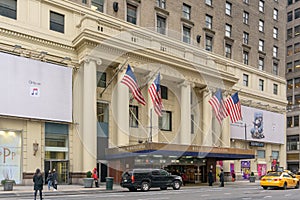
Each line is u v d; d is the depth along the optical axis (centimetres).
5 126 2425
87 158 2591
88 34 2630
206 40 3969
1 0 2509
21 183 2445
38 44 2623
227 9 4341
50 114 2594
